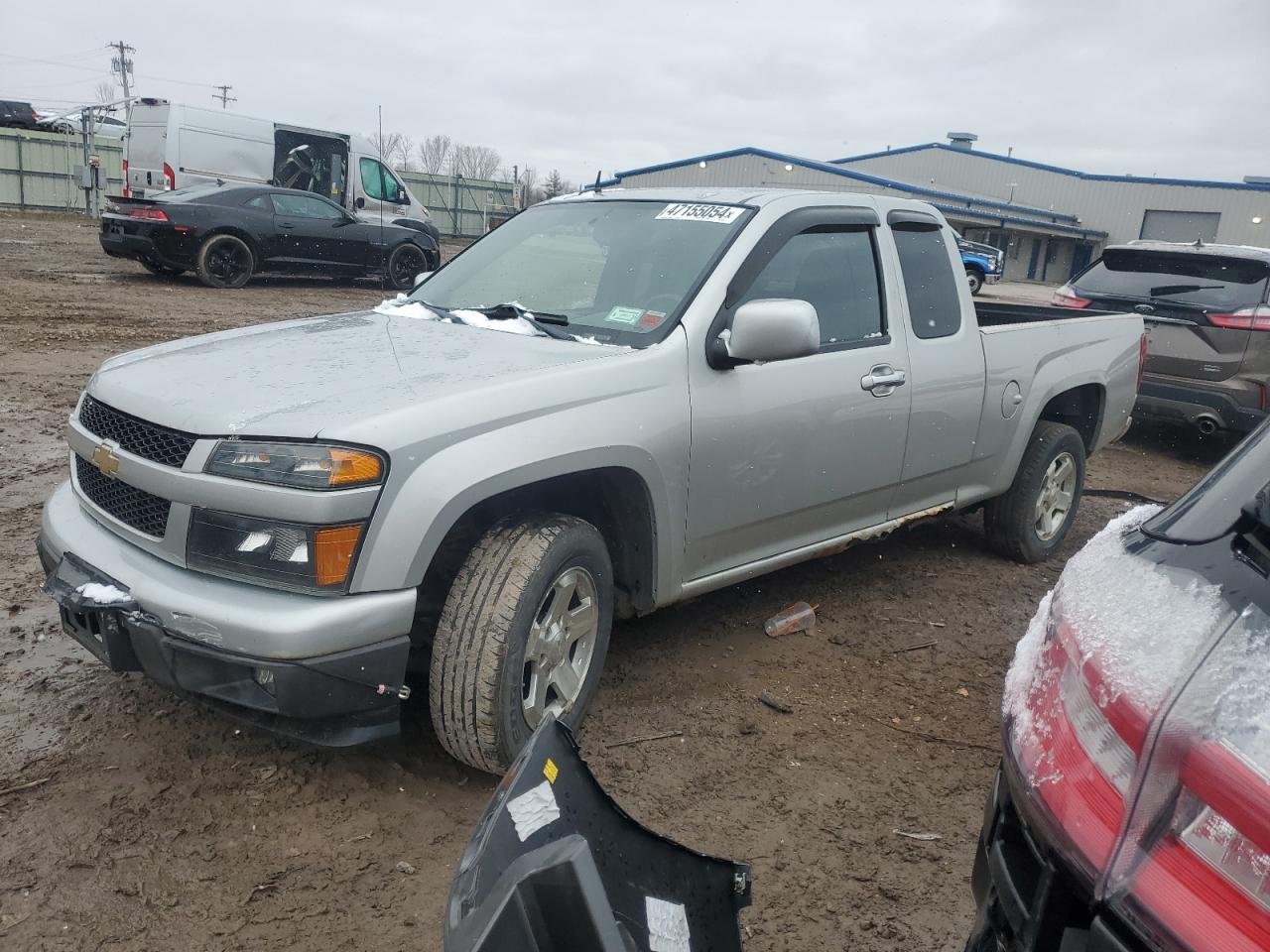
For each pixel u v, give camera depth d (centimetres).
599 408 304
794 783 314
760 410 353
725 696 367
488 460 272
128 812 274
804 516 388
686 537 340
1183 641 127
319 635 248
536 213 451
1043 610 171
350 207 1823
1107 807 125
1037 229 4688
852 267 409
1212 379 798
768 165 4291
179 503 266
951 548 555
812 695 374
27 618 386
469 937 120
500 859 141
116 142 3186
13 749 299
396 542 257
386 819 280
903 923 255
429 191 3522
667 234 383
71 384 791
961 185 5559
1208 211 4897
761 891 263
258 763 301
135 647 269
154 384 296
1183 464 859
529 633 282
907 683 390
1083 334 534
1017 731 152
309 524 251
